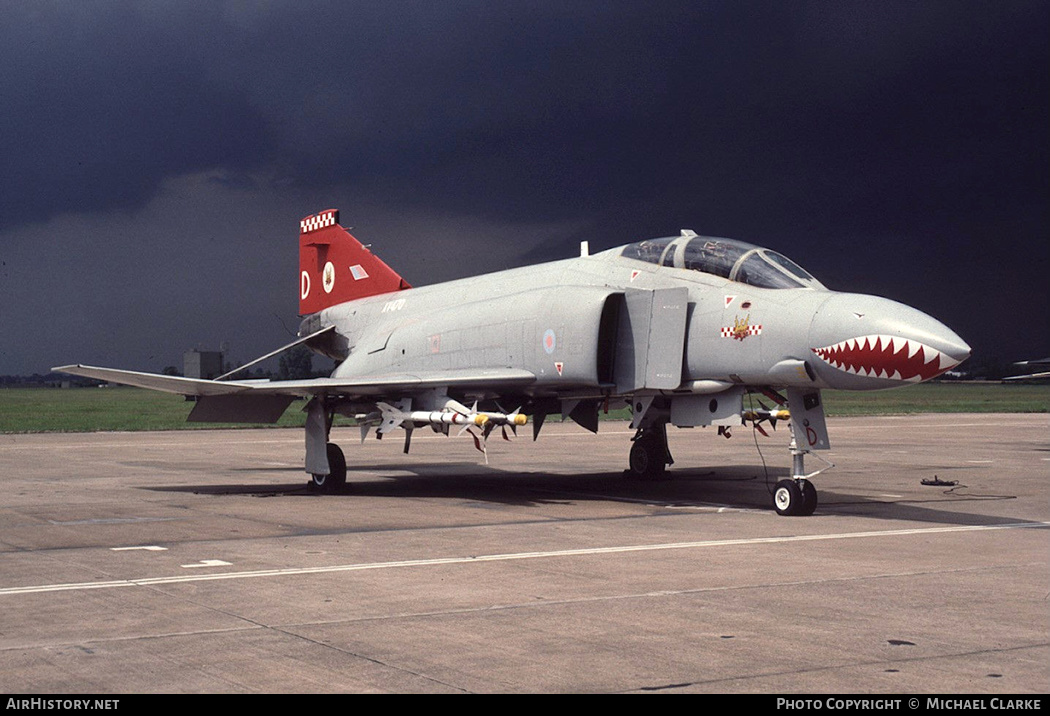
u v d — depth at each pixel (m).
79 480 17.50
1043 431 34.06
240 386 14.61
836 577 8.04
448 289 17.62
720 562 8.79
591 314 13.41
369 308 19.62
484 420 12.82
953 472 18.83
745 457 23.08
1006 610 6.81
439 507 13.28
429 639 6.03
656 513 12.56
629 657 5.62
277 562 8.83
